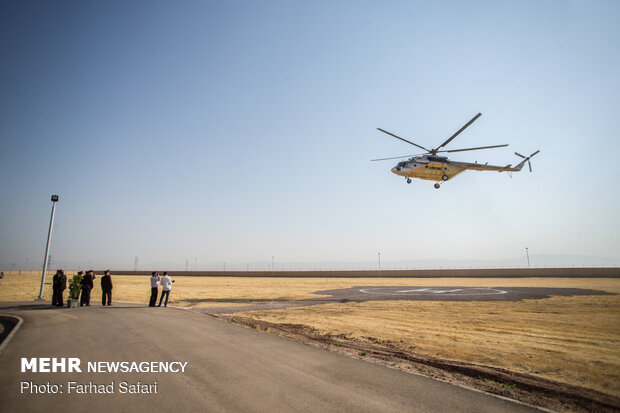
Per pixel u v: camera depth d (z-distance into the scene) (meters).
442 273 57.06
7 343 8.19
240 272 74.31
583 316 13.95
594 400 5.03
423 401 4.80
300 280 51.34
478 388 5.50
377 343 9.33
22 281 44.38
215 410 4.43
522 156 31.05
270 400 4.78
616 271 44.12
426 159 25.08
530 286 31.39
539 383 5.81
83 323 11.03
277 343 8.29
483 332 10.91
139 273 85.44
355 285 37.41
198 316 12.64
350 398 4.88
